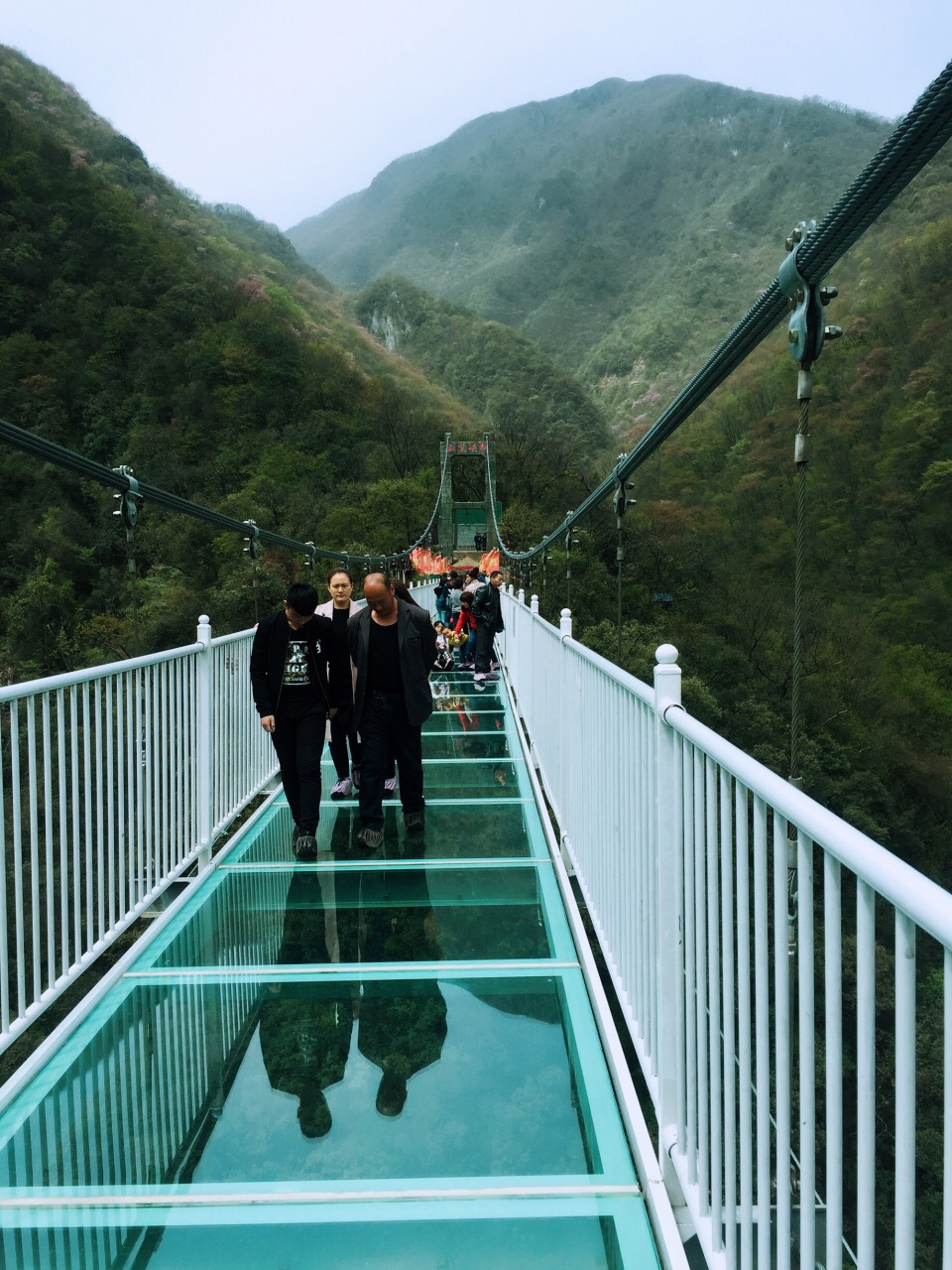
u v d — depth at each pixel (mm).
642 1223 1972
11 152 73688
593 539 32125
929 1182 4992
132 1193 2061
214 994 3074
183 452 58625
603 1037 2727
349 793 5566
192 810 4168
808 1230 1119
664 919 1977
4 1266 1856
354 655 4520
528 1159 2188
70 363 61344
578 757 3600
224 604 29703
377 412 70125
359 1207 2018
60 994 2609
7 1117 2369
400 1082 2531
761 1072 1344
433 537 48281
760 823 1347
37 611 30500
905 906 814
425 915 3781
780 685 28625
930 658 32938
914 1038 840
